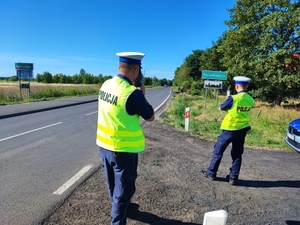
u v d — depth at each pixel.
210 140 7.71
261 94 24.11
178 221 3.02
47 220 2.93
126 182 2.46
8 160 5.23
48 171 4.59
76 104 19.14
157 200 3.51
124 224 2.62
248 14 21.17
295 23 18.17
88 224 2.86
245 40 21.83
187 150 6.33
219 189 4.02
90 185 3.96
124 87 2.29
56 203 3.34
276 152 6.57
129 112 2.30
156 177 4.36
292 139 6.25
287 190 4.11
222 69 43.66
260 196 3.84
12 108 14.42
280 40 19.19
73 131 8.58
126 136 2.37
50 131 8.51
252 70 20.73
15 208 3.20
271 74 19.38
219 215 2.04
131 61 2.35
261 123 11.13
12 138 7.34
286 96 23.81
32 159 5.33
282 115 12.40
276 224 3.06
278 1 19.27
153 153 5.86
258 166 5.30
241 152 4.23
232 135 4.11
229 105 4.07
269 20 19.33
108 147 2.41
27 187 3.86
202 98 33.38
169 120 11.62
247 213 3.30
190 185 4.11
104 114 2.43
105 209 3.20
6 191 3.71
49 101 20.38
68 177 4.30
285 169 5.18
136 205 3.35
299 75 18.30
